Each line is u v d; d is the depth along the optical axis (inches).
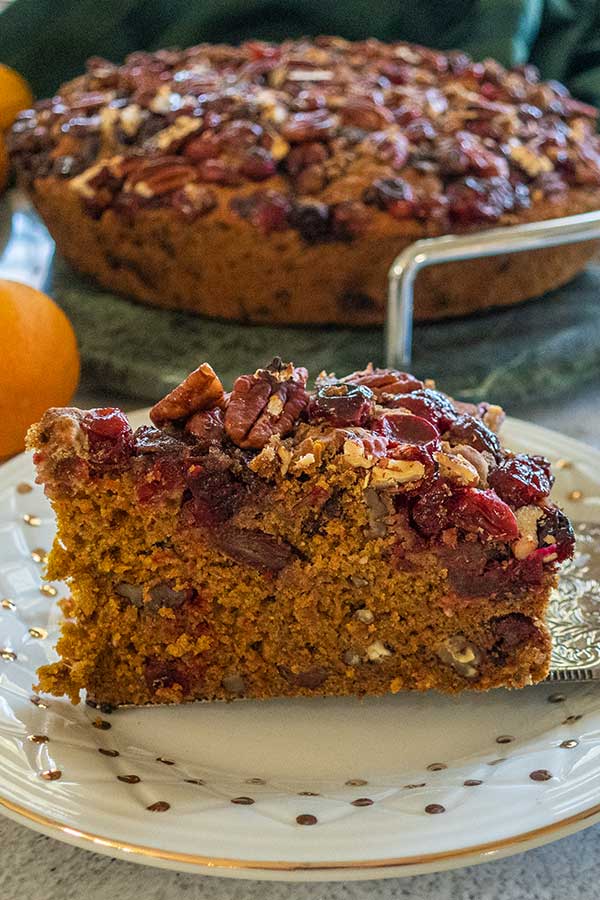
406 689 14.8
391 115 21.5
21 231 24.8
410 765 13.9
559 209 21.2
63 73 27.1
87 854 13.4
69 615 14.6
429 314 20.9
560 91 24.0
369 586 14.5
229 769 13.8
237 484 14.1
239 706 14.7
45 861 13.3
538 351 20.3
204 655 14.7
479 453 14.6
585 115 23.4
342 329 21.1
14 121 24.9
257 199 20.0
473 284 20.7
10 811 12.8
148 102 21.6
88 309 21.5
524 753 13.7
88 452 14.0
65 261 23.0
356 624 14.6
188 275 20.8
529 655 14.5
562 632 15.0
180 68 23.7
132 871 13.2
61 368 18.2
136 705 14.6
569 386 20.1
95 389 20.4
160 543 14.4
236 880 13.2
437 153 20.7
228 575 14.4
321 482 14.0
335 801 13.1
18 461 17.1
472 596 14.4
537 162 21.3
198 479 14.0
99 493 14.1
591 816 12.8
